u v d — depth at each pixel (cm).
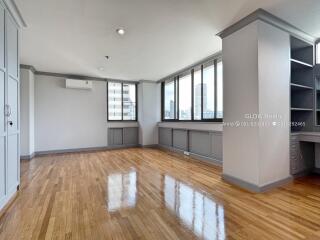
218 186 296
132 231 180
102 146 649
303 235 172
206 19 277
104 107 654
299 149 329
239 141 295
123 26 294
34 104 550
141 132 689
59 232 179
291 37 314
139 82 699
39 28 296
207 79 471
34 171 387
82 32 311
